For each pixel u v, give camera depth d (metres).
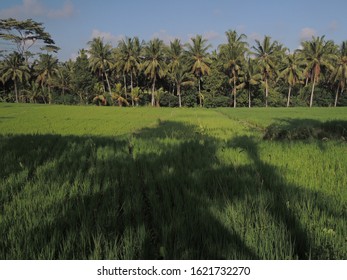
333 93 68.56
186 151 9.54
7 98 70.62
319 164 7.57
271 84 72.75
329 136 13.61
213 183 6.00
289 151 9.29
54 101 68.31
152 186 5.93
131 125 23.27
